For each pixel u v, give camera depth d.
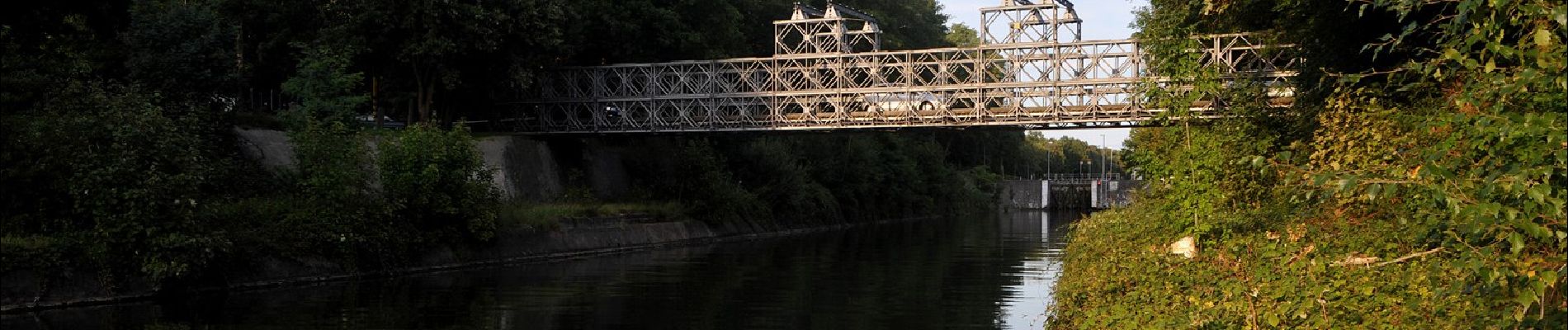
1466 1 10.77
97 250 26.88
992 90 61.34
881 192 93.62
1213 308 13.36
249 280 30.98
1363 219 19.14
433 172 38.31
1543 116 9.77
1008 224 87.12
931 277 35.62
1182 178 23.06
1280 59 45.03
